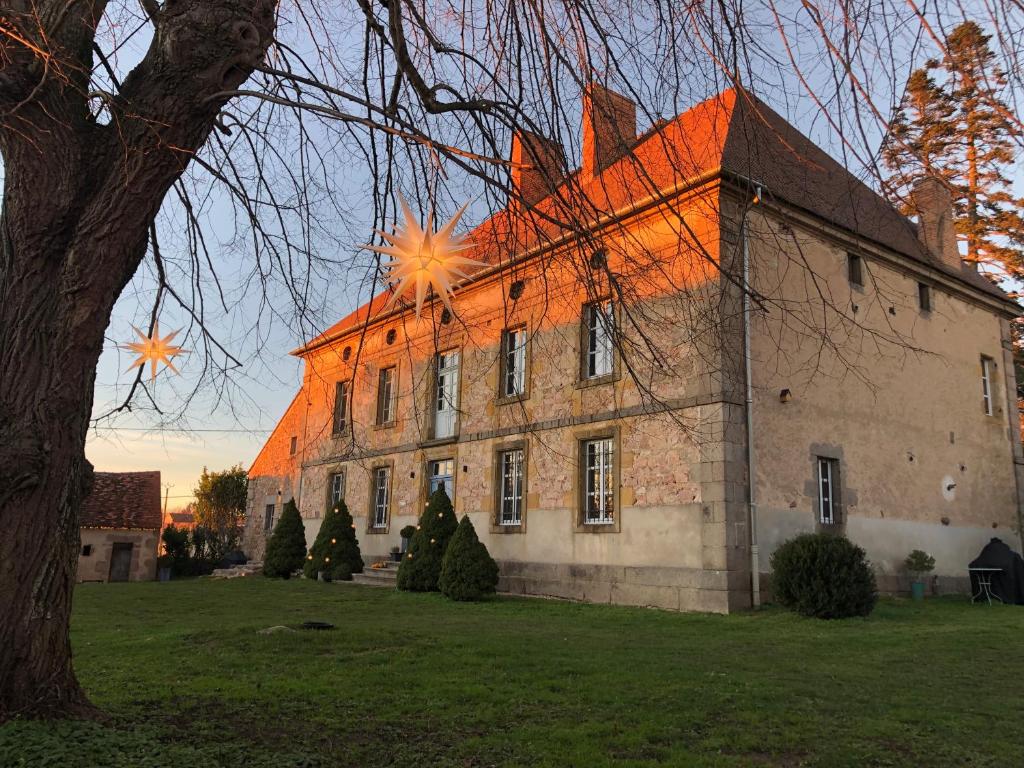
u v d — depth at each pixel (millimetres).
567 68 4660
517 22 4957
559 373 15258
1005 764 4398
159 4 4730
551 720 5129
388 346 21016
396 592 15797
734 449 12070
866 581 11312
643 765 4230
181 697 5461
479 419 17344
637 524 13227
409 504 19453
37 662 4078
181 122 4211
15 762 3455
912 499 15195
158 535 26469
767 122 4684
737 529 11875
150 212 4254
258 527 28453
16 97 4055
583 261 5137
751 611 11695
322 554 19828
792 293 13148
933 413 16172
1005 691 6238
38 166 4105
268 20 4465
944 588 15391
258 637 8023
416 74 5254
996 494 17281
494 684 6145
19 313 4039
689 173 5461
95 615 11367
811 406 13500
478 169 4684
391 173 5770
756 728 5016
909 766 4355
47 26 4125
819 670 7047
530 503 15555
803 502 13000
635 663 7207
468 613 11992
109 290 4180
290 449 26703
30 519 4031
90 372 4242
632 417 13539
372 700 5559
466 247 2723
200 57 4188
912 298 16250
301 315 6035
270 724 4891
